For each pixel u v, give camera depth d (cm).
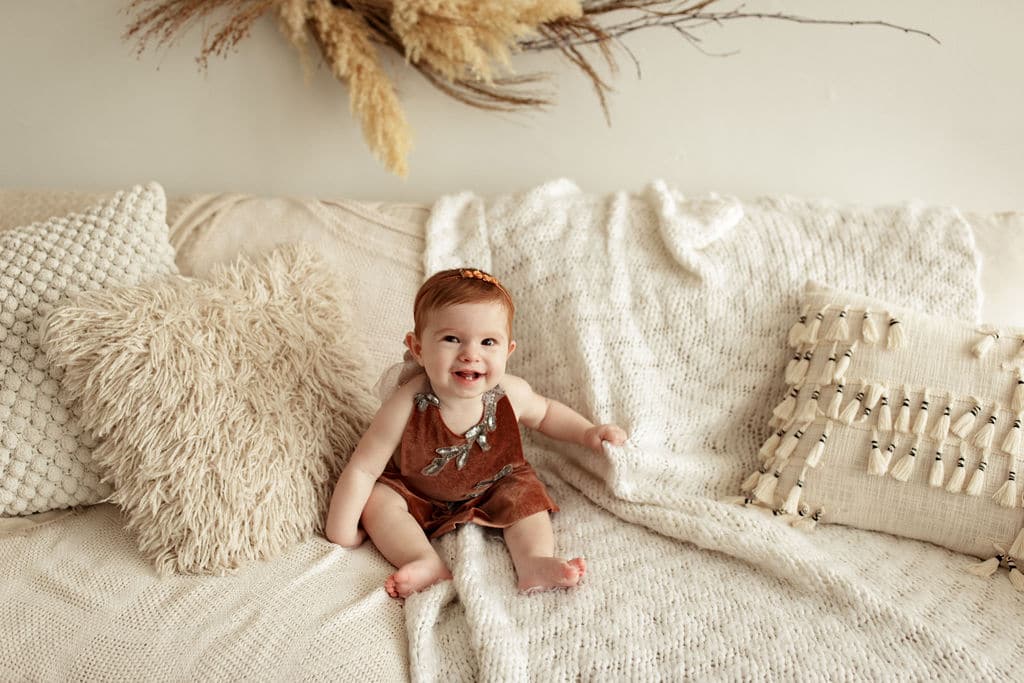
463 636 109
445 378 128
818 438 136
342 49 161
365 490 132
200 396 126
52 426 127
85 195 159
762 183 187
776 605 114
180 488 120
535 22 162
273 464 127
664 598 116
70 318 124
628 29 175
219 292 137
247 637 104
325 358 142
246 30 173
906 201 160
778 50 176
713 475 147
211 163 191
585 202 166
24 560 119
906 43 172
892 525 132
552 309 156
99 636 105
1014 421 127
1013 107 174
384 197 193
